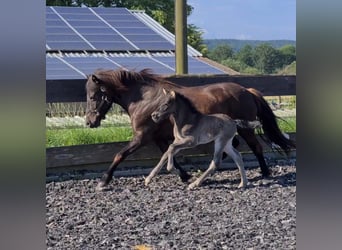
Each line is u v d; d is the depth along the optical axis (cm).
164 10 2605
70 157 653
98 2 2486
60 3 2384
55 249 380
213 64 1702
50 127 829
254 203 529
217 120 592
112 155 677
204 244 397
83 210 495
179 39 830
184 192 575
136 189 585
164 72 1475
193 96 638
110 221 461
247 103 657
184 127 588
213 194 568
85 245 394
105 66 1450
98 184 580
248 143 659
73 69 1384
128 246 392
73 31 1655
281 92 777
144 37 1728
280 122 970
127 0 2544
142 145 613
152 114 585
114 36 1689
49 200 527
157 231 433
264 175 659
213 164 598
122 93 624
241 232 429
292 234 420
